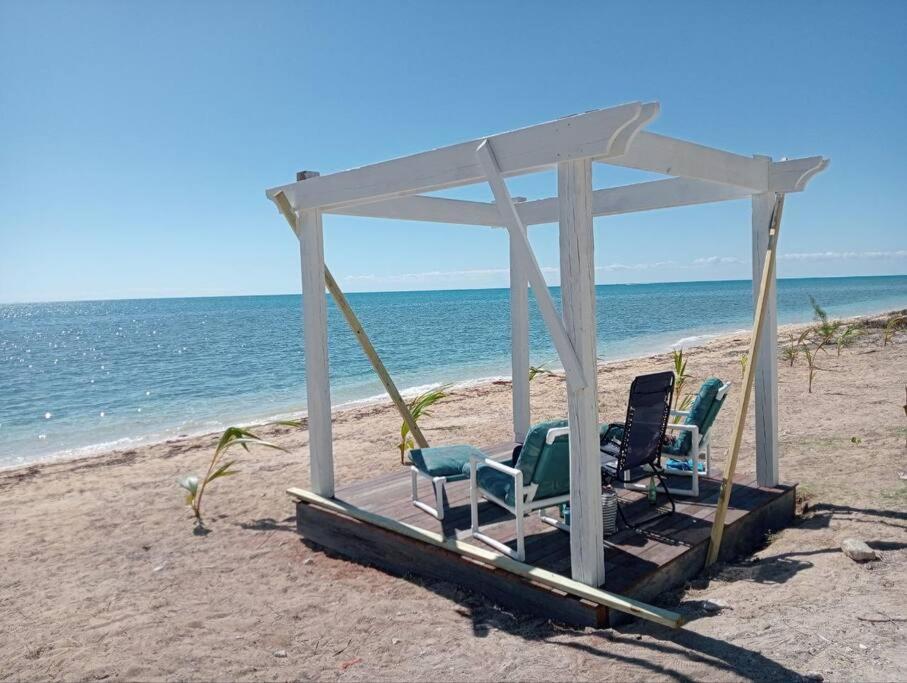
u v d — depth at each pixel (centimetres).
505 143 309
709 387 444
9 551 487
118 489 667
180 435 1037
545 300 289
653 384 367
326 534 452
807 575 330
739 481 462
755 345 392
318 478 468
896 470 515
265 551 455
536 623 305
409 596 354
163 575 421
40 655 311
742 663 241
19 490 684
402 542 390
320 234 462
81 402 1394
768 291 434
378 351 2211
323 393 464
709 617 288
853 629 262
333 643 302
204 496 619
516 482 327
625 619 293
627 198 526
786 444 643
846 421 730
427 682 256
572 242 283
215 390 1509
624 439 367
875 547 361
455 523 396
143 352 2527
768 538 410
